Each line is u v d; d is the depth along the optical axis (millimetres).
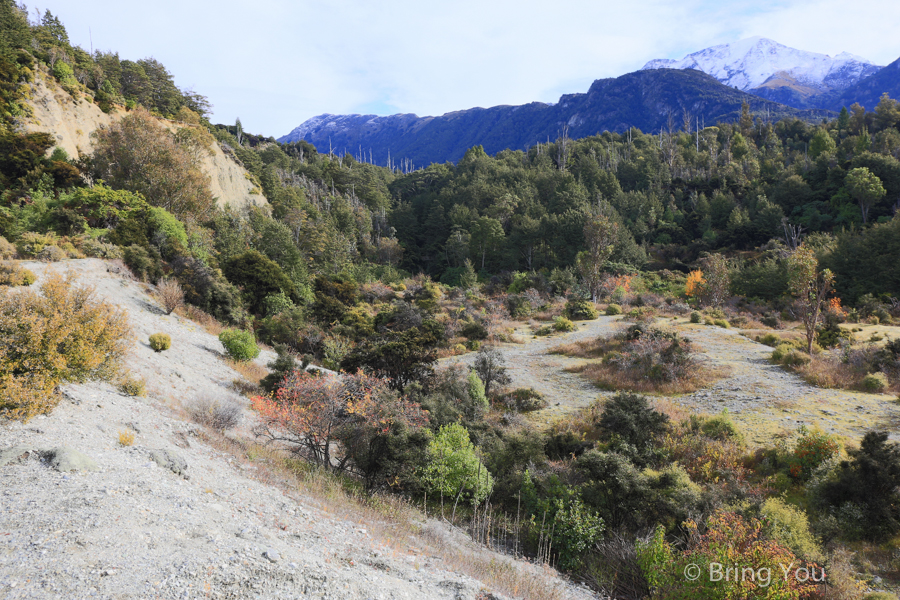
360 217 97062
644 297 48344
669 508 8680
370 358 19453
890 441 12469
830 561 7461
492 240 82688
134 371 13539
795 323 38438
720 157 122500
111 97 56688
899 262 49156
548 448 13664
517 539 9133
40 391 7559
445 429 12758
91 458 6621
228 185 68000
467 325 34500
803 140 135000
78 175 38500
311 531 6355
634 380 20984
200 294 28234
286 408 10922
